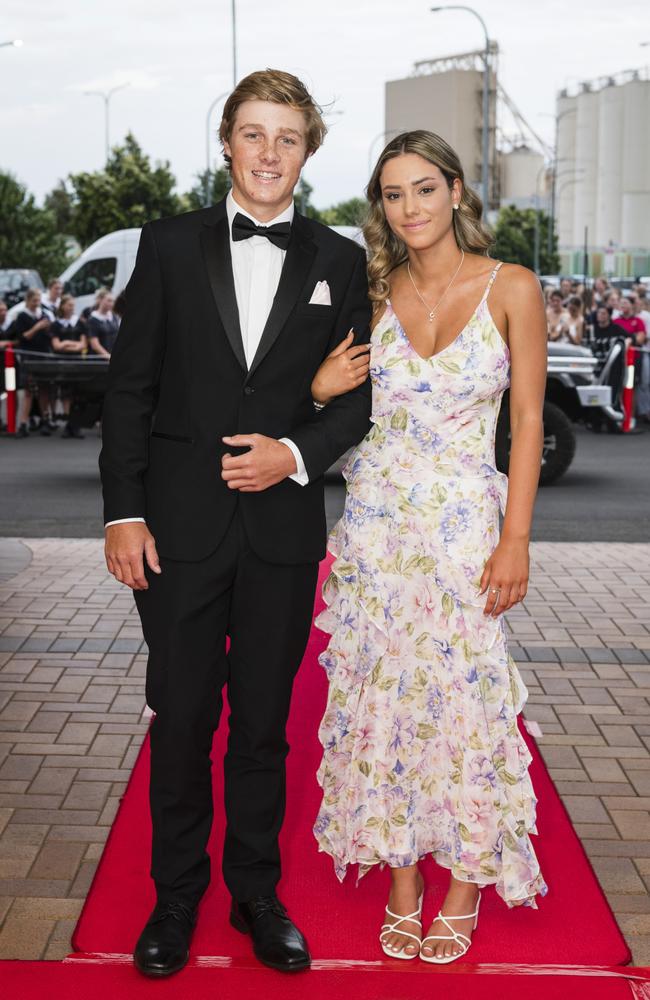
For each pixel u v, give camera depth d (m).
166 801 2.44
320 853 2.86
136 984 2.29
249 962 2.38
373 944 2.46
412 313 2.47
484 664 2.48
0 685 4.14
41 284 24.41
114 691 4.09
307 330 2.36
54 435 12.49
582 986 2.31
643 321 13.73
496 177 116.38
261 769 2.47
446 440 2.48
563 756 3.53
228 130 2.30
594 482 9.26
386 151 2.43
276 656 2.44
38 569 6.07
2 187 45.56
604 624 5.05
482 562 2.46
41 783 3.30
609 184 93.75
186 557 2.34
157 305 2.31
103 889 2.67
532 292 2.42
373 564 2.51
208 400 2.33
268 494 2.39
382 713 2.51
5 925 2.55
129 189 41.22
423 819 2.56
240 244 2.33
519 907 2.63
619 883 2.76
